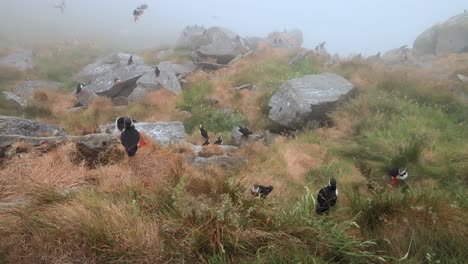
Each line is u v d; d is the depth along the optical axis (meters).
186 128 13.20
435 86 13.38
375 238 4.75
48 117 14.86
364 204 5.25
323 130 10.49
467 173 7.44
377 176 7.80
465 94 13.58
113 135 6.94
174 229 4.24
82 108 15.84
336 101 11.58
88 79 20.69
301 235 4.28
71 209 4.24
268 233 4.13
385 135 9.55
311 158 8.54
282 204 5.53
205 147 9.42
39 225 4.05
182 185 4.77
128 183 5.34
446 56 24.91
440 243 4.61
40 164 5.97
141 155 6.50
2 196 5.08
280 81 15.60
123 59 21.66
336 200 5.56
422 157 8.15
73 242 3.88
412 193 5.48
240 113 13.71
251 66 18.81
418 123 10.19
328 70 17.02
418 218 4.86
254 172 7.52
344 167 8.18
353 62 17.28
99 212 4.24
